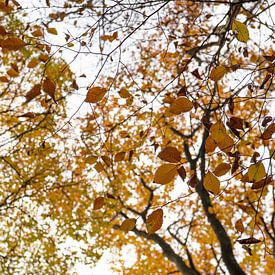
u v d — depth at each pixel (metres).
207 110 2.92
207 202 8.36
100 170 3.34
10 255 7.59
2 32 3.00
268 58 2.53
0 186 8.56
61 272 8.16
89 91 2.38
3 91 6.95
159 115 6.37
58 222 8.92
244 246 2.43
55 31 3.14
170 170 1.95
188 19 5.40
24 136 7.35
